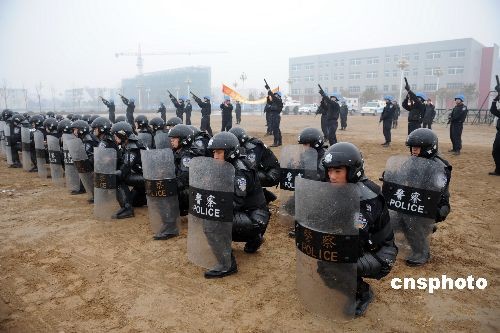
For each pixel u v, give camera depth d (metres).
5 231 6.01
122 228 6.11
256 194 4.66
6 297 4.02
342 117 22.30
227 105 17.89
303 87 89.62
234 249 5.25
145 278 4.41
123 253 5.13
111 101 23.27
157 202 5.60
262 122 30.59
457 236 5.57
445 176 4.38
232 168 4.18
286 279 4.35
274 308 3.74
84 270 4.63
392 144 15.34
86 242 5.54
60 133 9.65
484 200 7.41
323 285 3.46
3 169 11.56
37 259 4.97
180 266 4.71
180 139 5.93
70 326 3.49
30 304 3.88
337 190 3.18
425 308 3.73
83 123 8.05
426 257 4.65
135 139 6.68
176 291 4.10
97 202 6.56
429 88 70.19
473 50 65.81
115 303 3.88
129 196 6.72
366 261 3.39
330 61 83.81
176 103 23.09
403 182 4.60
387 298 3.91
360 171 3.30
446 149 14.05
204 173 4.29
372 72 77.62
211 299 3.93
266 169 6.37
